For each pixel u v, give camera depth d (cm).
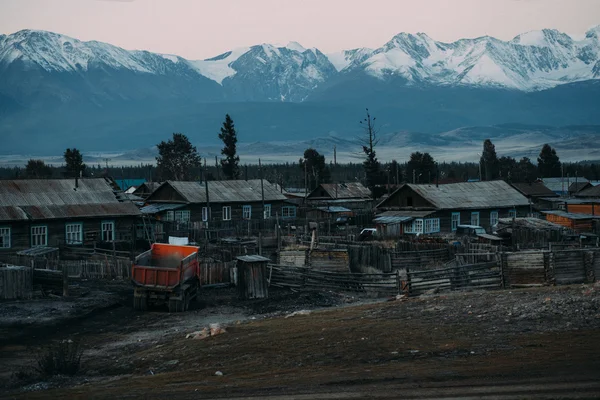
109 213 5712
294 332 2252
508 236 5812
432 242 5472
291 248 4900
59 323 2789
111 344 2423
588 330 1955
